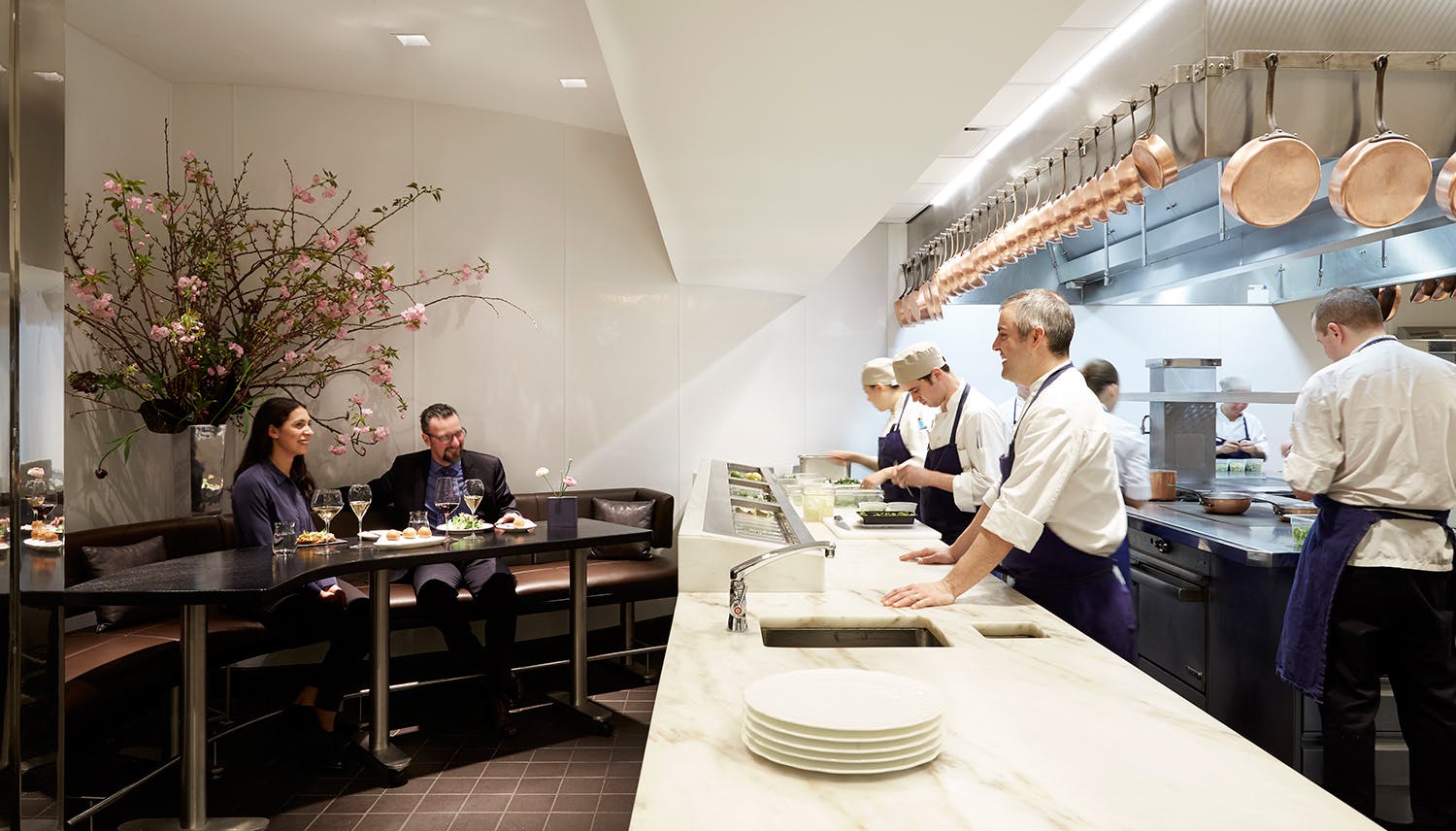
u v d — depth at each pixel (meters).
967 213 4.82
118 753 3.66
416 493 4.67
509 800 3.27
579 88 4.84
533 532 3.78
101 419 4.27
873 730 1.23
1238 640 3.33
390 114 5.05
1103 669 1.76
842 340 6.44
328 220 4.94
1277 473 5.52
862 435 6.50
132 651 3.21
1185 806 1.16
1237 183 2.29
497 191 5.29
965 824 1.10
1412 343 3.46
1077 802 1.17
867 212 3.58
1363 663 2.83
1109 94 2.99
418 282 5.10
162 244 4.62
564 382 5.50
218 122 4.79
